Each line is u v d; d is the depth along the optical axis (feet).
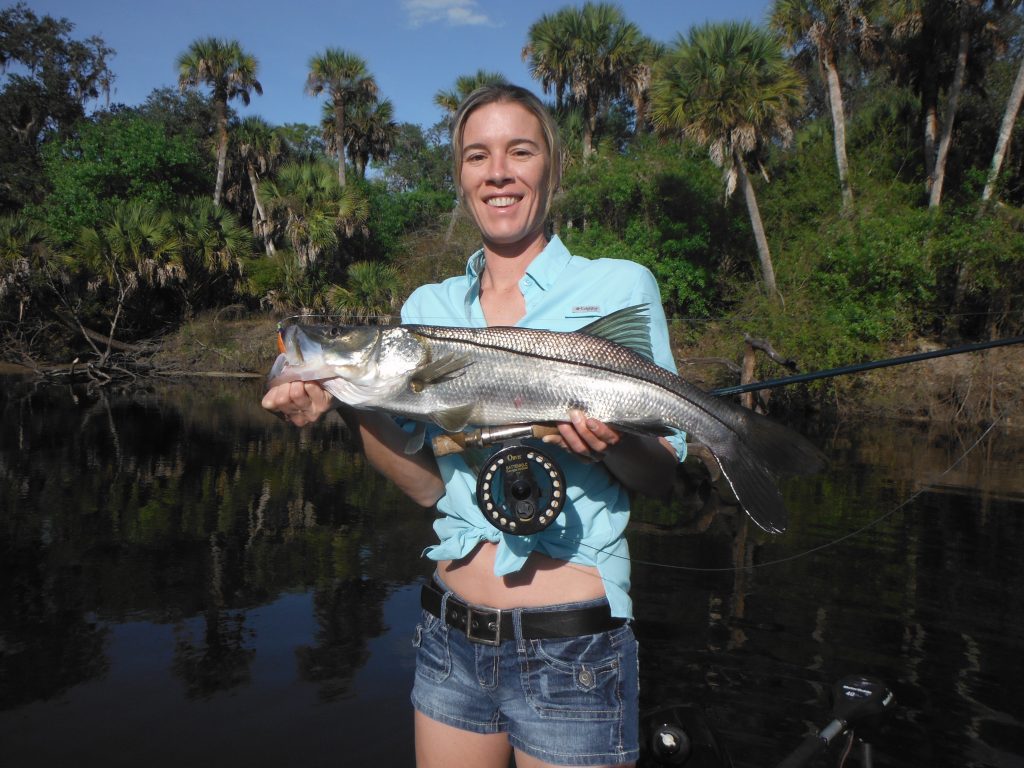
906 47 73.97
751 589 20.24
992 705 14.11
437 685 6.93
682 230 75.25
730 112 62.13
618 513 6.83
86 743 12.78
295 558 23.11
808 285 63.72
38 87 128.26
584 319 7.16
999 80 84.12
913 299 63.31
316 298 97.14
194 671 15.61
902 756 12.53
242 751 12.37
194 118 133.69
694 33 65.26
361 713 13.87
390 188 160.35
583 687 6.29
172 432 49.03
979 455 41.47
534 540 6.45
